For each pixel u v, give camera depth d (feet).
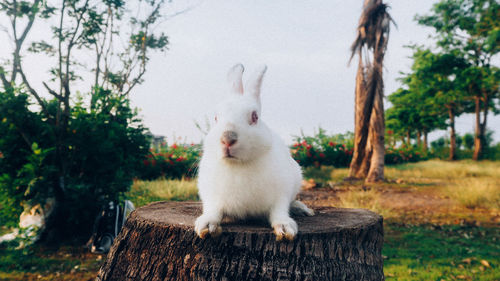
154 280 1.88
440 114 30.48
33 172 4.60
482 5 19.80
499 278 3.83
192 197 7.99
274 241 1.79
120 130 5.50
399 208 7.57
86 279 3.91
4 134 4.85
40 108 5.24
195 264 1.81
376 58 11.87
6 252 4.71
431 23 22.57
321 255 1.82
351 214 2.48
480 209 7.36
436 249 4.91
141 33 6.14
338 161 15.40
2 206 4.94
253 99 1.97
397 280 3.82
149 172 10.61
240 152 1.72
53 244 5.05
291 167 2.14
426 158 25.63
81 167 5.35
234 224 2.01
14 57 4.79
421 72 24.02
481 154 24.39
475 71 21.57
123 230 2.18
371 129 11.72
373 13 11.91
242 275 1.75
